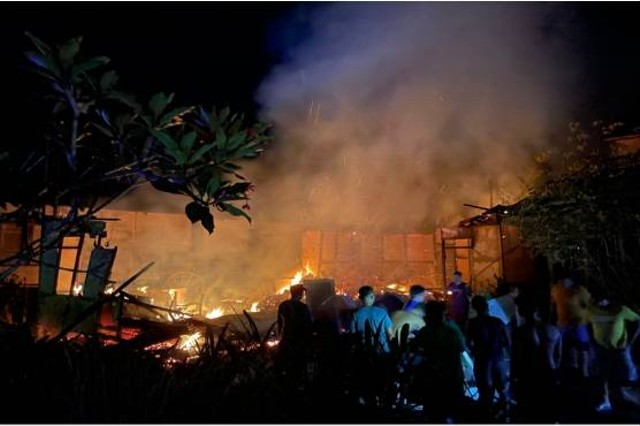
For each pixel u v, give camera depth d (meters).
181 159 2.69
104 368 3.66
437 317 5.30
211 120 2.94
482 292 13.36
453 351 5.15
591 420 5.95
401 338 4.86
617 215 9.44
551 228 10.42
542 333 6.41
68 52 2.64
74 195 3.25
